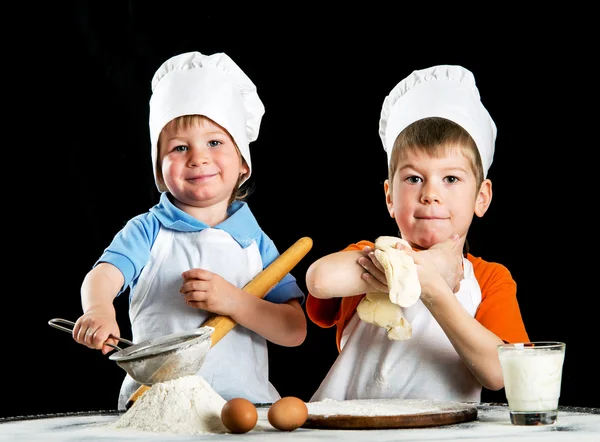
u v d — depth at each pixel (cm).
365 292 159
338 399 181
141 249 196
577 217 311
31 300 333
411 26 330
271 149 339
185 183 198
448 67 192
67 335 335
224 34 338
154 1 336
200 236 199
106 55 336
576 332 309
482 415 144
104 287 183
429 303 159
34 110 335
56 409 333
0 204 332
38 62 335
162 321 194
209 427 130
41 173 335
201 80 200
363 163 335
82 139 335
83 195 335
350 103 336
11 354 332
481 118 189
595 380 306
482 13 322
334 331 333
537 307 312
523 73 317
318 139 338
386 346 181
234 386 191
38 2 334
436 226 178
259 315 189
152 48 336
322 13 336
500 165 318
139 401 137
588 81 311
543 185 314
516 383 132
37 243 334
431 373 178
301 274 337
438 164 179
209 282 185
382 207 334
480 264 191
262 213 338
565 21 313
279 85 339
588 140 310
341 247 335
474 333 160
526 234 315
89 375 336
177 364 145
